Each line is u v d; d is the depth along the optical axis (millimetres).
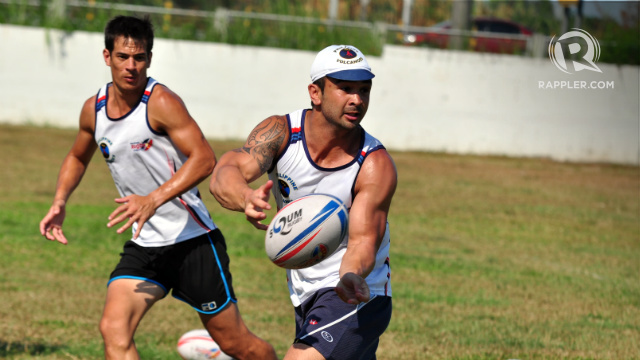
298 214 12297
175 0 96062
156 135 15758
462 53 76500
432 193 54406
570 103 76812
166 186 15125
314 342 13008
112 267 29828
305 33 79312
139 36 15234
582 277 32531
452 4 92000
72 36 74625
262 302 26062
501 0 94375
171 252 15875
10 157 57375
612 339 23266
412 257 34531
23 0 76438
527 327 24438
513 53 78062
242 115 76938
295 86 76875
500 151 77688
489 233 41875
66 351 19531
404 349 21453
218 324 16266
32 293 25359
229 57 76312
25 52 74500
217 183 12641
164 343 21141
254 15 79938
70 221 37906
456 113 77188
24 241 32938
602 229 44625
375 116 77500
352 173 13195
